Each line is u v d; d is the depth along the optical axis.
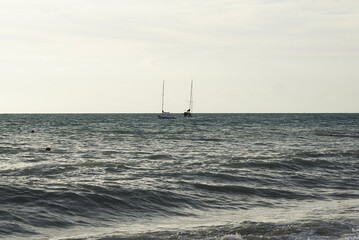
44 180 21.83
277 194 20.41
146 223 14.91
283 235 12.80
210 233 13.09
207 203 18.16
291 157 34.47
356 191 21.64
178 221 15.26
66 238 12.55
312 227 13.70
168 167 27.83
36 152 40.16
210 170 26.16
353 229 13.50
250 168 27.59
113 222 14.96
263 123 130.25
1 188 17.45
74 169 26.30
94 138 60.94
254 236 12.62
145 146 47.66
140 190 18.95
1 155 37.12
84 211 15.88
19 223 13.95
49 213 15.24
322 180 24.42
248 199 19.25
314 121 151.75
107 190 18.52
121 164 28.91
